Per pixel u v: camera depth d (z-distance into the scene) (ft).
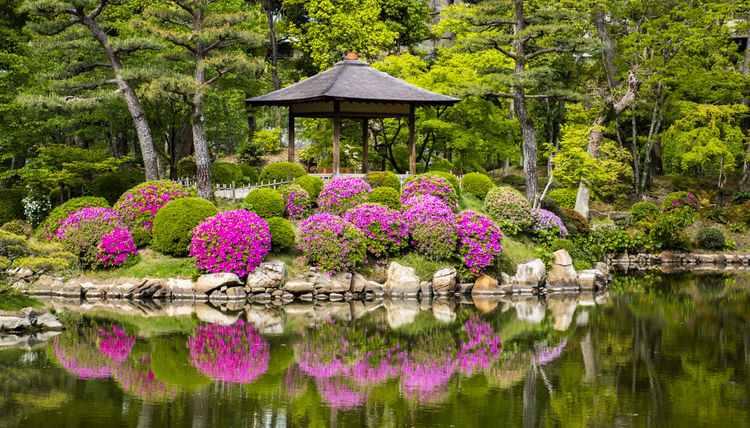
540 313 67.62
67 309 66.03
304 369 46.19
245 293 72.69
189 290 72.28
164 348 51.16
